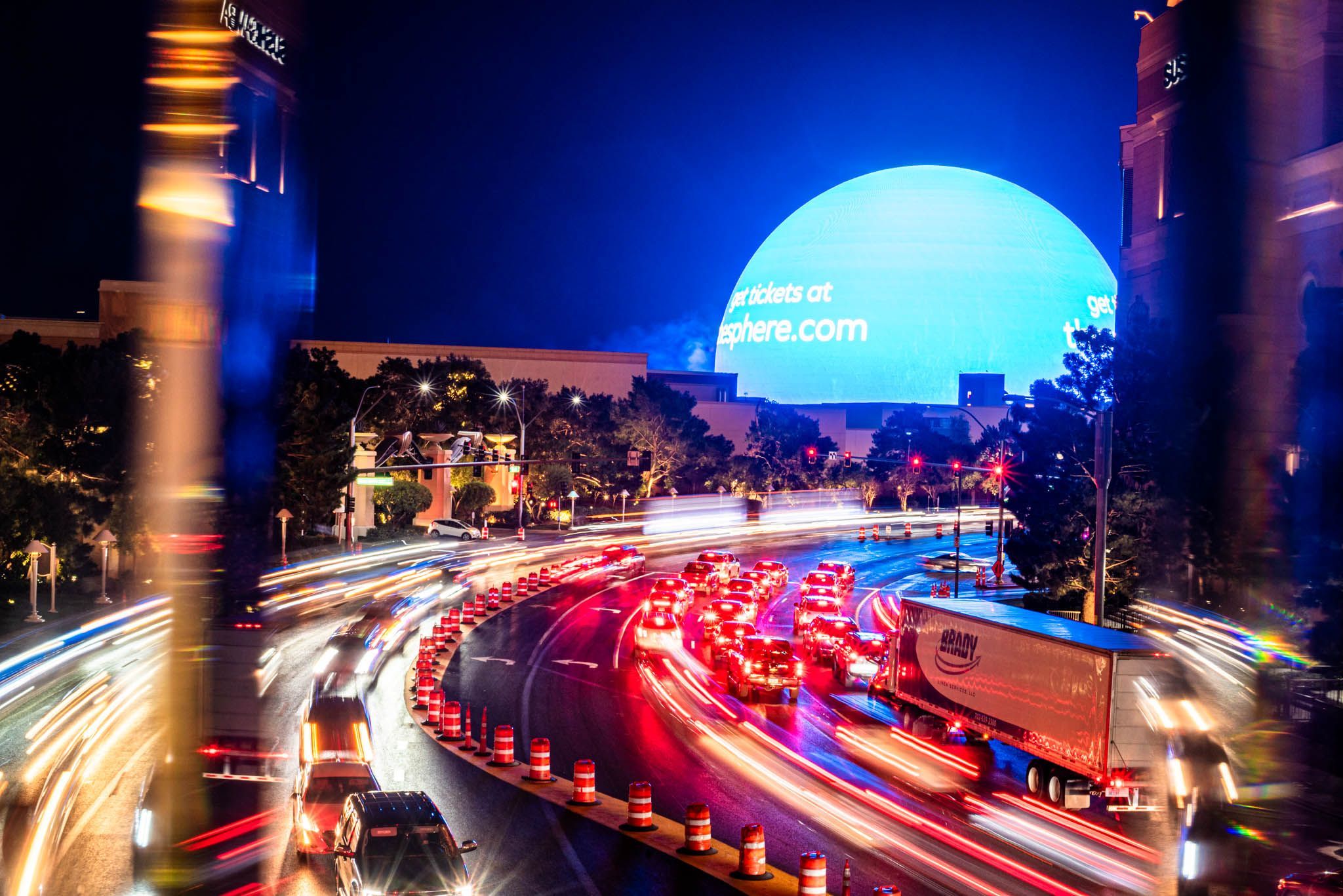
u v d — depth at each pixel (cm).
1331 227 5266
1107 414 3616
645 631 4581
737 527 12000
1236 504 4753
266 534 6147
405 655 4394
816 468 14912
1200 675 4038
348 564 7419
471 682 3894
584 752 2969
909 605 3338
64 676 3638
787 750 3069
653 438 13225
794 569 8519
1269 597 4488
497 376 14575
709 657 4666
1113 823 2441
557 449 12394
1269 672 3569
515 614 5625
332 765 2070
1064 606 5572
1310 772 2881
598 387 14938
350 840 1714
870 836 2286
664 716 3462
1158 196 6325
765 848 2138
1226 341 5431
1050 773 2591
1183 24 6041
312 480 7725
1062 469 5291
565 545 9519
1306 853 2244
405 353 14162
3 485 5184
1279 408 4997
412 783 2588
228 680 2345
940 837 2292
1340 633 3678
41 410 5394
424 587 6412
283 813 2228
